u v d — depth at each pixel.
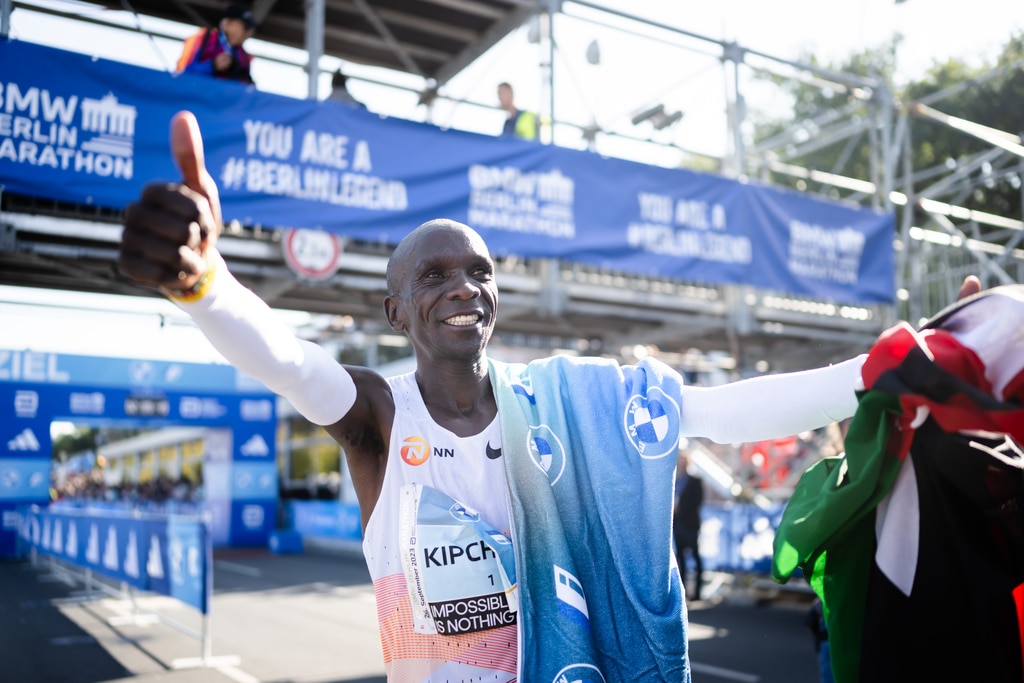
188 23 8.69
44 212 6.41
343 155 6.79
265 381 1.48
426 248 1.67
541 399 1.74
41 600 10.34
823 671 3.55
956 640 1.69
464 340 1.64
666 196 8.27
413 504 1.59
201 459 29.45
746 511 9.58
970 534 1.74
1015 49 12.87
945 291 10.88
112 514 8.98
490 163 7.39
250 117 6.45
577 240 7.73
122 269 1.18
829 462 1.86
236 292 1.38
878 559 1.74
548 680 1.52
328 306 9.34
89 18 7.78
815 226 9.27
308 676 6.06
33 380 16.58
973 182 11.09
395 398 1.68
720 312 9.94
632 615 1.64
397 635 1.59
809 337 10.83
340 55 9.70
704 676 5.93
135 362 17.61
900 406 1.54
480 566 1.55
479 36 9.38
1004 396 1.50
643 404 1.76
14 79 5.70
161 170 6.09
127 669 6.34
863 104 11.30
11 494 16.23
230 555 16.73
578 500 1.68
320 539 18.34
